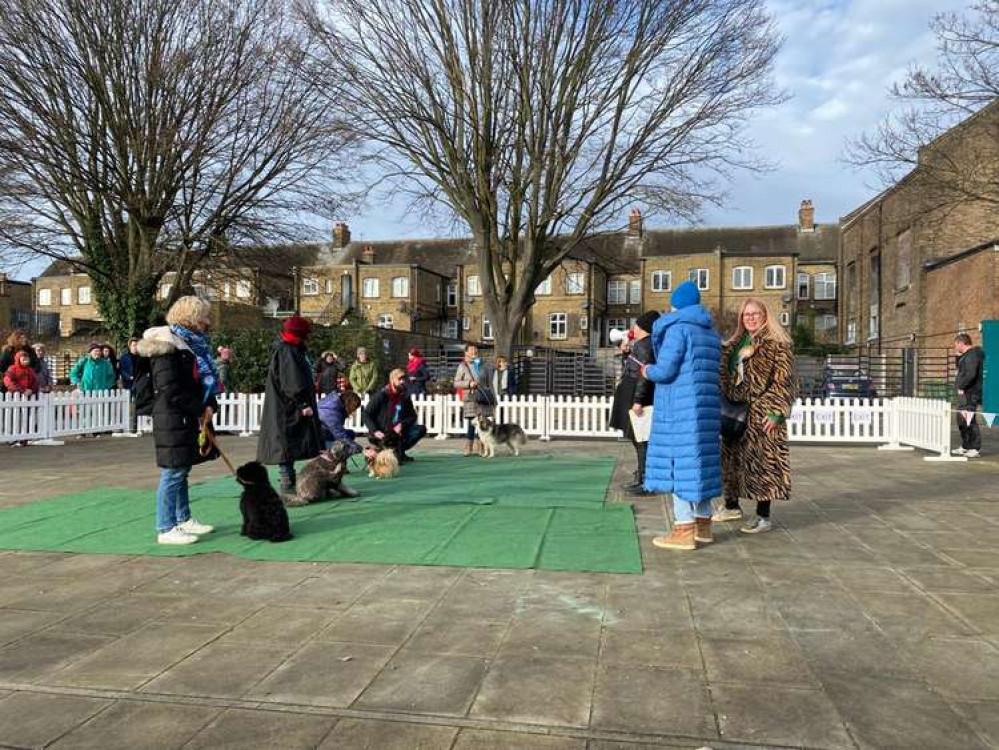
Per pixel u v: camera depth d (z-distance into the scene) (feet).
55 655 12.36
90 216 66.28
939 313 94.94
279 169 69.41
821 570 16.93
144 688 11.09
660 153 63.16
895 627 13.32
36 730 9.91
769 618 13.79
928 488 28.45
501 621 13.67
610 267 168.76
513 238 67.41
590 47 59.00
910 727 9.73
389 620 13.79
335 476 25.09
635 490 26.45
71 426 46.65
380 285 177.88
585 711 10.21
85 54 59.31
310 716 10.18
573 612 14.14
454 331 186.19
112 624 13.78
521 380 88.43
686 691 10.79
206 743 9.52
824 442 47.24
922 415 40.57
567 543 19.33
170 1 61.36
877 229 121.60
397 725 9.90
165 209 65.92
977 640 12.71
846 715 10.05
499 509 23.75
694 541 18.71
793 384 20.22
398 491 27.12
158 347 18.98
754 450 20.33
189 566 17.62
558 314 173.58
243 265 75.66
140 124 62.90
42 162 59.16
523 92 59.52
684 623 13.52
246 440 48.70
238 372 65.67
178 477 19.92
